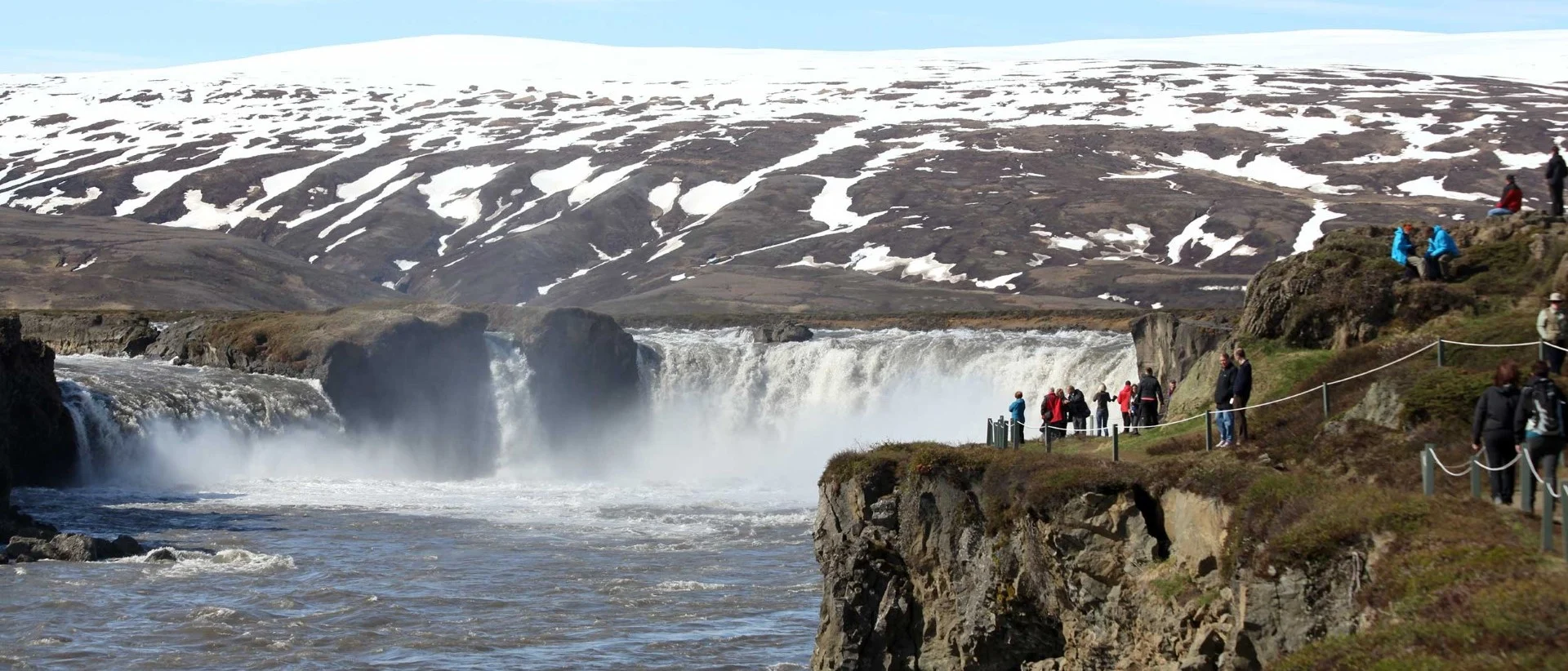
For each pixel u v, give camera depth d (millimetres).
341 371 90000
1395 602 21547
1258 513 26859
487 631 46125
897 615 36156
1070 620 31969
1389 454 29922
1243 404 34781
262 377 91250
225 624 45781
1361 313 43656
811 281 192750
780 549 61625
